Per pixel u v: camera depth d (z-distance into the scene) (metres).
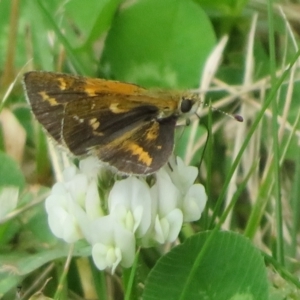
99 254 0.09
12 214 0.11
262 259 0.09
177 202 0.09
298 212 0.12
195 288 0.10
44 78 0.10
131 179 0.09
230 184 0.12
